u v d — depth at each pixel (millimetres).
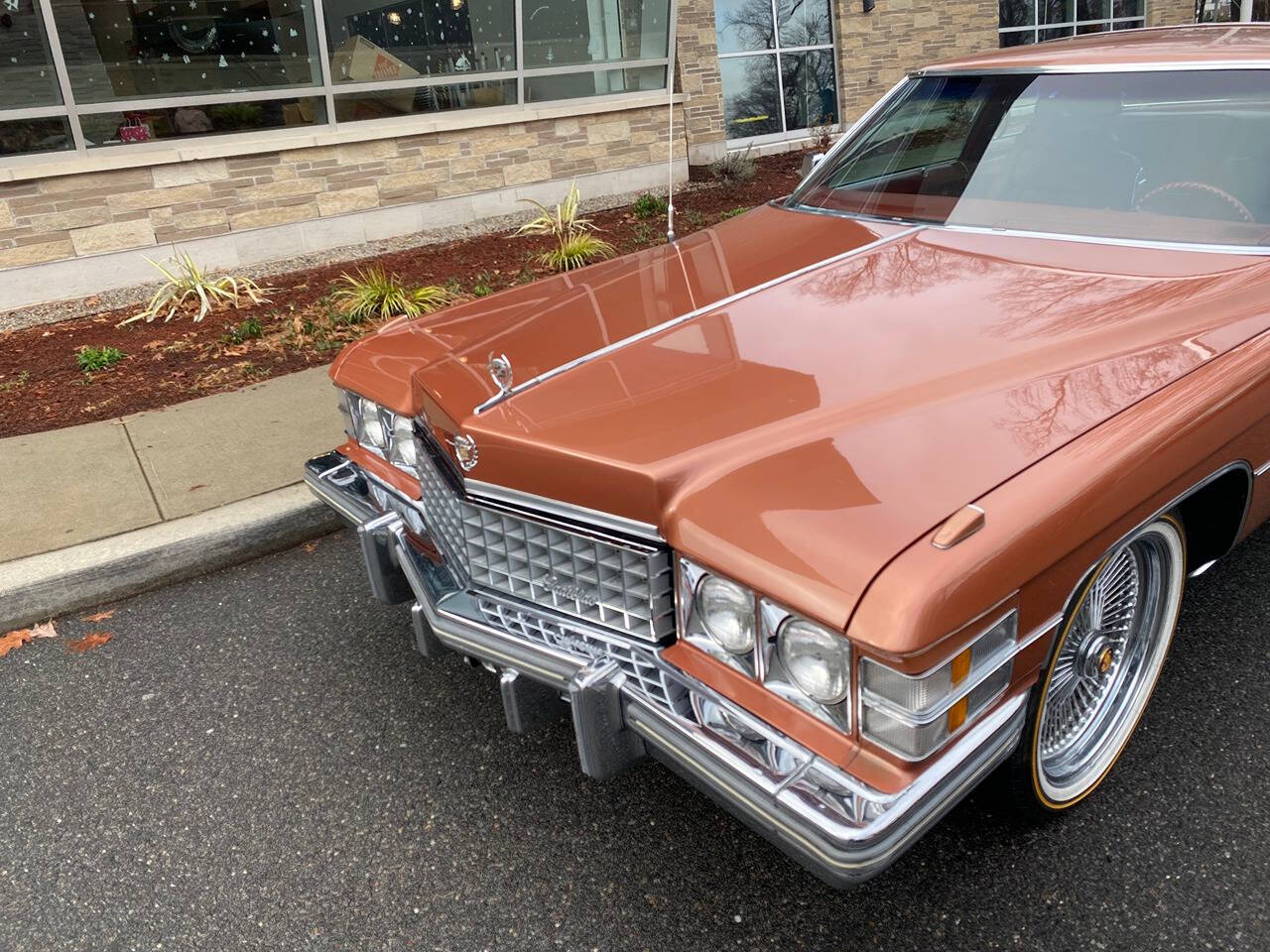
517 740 2975
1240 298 2480
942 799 1771
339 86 8547
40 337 7070
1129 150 2986
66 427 5445
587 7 9664
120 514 4340
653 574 2053
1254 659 3002
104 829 2740
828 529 1794
